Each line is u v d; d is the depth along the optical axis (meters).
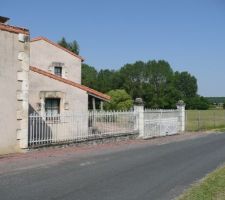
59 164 13.50
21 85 15.92
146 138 24.47
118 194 9.15
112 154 16.38
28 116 16.38
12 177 11.07
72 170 12.35
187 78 117.81
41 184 10.15
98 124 20.75
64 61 27.66
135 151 17.56
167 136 26.69
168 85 98.19
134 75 98.06
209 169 12.77
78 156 15.55
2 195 8.96
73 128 19.22
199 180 10.88
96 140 20.17
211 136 26.62
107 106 48.69
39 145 16.70
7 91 15.43
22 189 9.55
